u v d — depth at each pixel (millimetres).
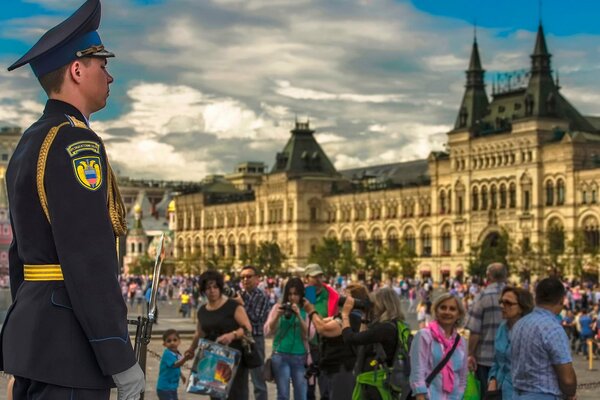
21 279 7613
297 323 22422
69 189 7082
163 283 132625
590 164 152625
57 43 7414
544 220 155375
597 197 148000
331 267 171750
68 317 7152
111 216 7492
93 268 7020
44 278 7238
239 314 19953
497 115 169250
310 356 23453
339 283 120000
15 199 7266
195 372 19219
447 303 15891
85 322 7008
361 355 16859
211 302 20125
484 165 165875
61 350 7098
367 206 194125
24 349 7133
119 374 7133
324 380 23516
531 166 156500
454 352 15898
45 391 7117
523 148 158125
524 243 143625
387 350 16625
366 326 17281
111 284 7086
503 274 20656
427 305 66312
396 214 187000
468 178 168375
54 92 7562
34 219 7234
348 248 175625
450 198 173500
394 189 187625
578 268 133625
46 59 7492
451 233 172375
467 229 168125
